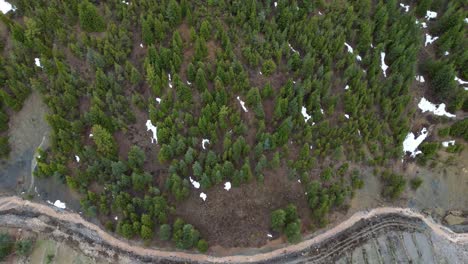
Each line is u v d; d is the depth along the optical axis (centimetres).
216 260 6488
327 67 6775
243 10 6819
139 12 6825
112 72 6625
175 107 6394
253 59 6712
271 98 6781
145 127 6631
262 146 6347
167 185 6241
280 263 6519
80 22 6656
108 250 6462
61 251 6481
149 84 6575
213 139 6353
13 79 6581
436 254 6800
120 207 6088
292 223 6078
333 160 6794
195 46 6650
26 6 6781
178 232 5978
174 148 6278
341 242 6681
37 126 6856
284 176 6662
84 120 6481
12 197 6762
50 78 6500
